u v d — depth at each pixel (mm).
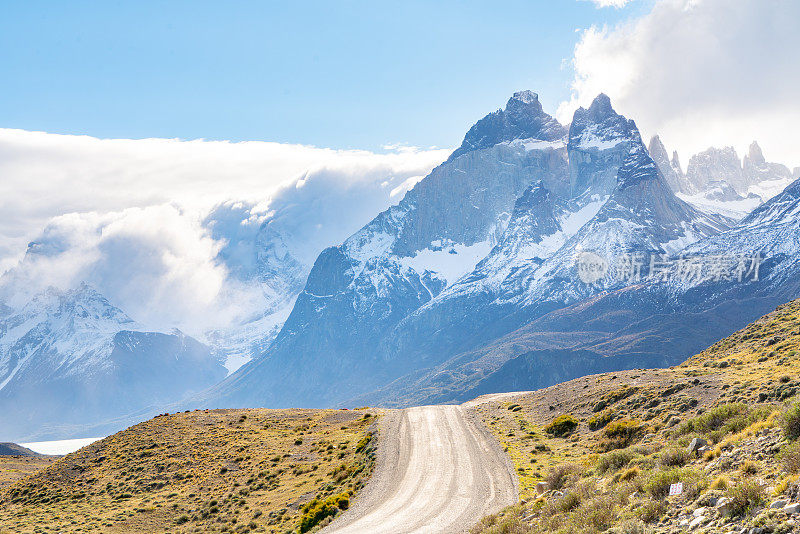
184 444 107875
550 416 85500
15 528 79000
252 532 66125
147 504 83625
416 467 70000
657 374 87000
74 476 101250
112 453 108750
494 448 74250
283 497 75750
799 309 102500
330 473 79562
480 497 56344
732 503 24781
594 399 83438
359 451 85125
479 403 114562
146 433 117250
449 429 88750
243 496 80000
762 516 22828
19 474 139250
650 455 41688
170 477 93500
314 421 118125
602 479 40188
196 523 74750
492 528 39719
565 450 68125
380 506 57969
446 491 59750
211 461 97750
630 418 68438
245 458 96562
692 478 29359
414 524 50906
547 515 36625
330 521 57094
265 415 128000
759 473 27719
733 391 62875
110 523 77312
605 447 63406
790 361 70500
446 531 47844
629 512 29312
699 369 83625
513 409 97500
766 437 32062
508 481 60125
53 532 75938
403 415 106062
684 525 25500
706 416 46719
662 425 61781
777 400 54125
